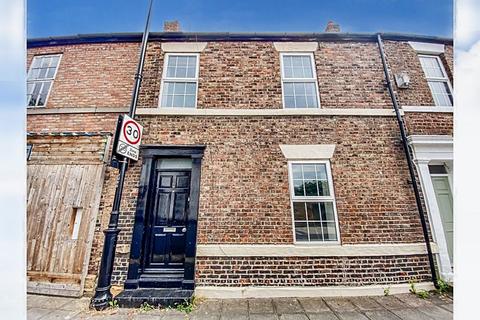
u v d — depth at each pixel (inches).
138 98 230.4
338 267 186.4
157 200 207.3
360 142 217.6
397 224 197.5
